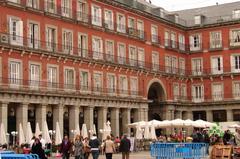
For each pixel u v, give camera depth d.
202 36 75.44
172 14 75.62
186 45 76.50
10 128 47.00
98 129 56.56
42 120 48.16
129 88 62.44
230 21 72.81
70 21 53.75
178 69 74.00
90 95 54.41
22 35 47.59
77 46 54.69
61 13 52.72
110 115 59.03
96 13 58.28
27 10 48.31
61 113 50.44
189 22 78.62
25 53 47.62
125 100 60.16
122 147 32.38
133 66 62.84
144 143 53.53
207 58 74.75
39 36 49.66
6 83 45.38
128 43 63.41
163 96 70.00
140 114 63.59
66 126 53.22
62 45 52.50
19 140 40.94
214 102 73.06
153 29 69.06
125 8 63.12
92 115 54.81
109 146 31.78
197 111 75.56
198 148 31.89
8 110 46.75
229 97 72.31
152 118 71.06
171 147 31.73
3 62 45.41
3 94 44.12
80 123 55.44
